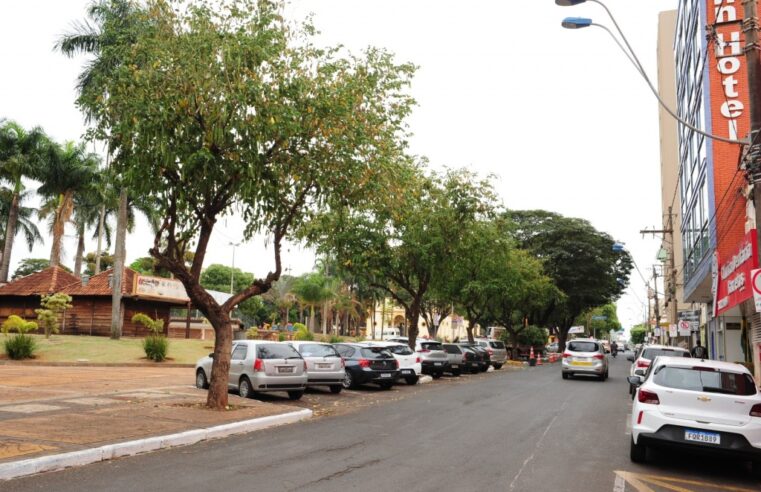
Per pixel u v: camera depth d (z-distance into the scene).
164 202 12.73
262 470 7.95
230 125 11.89
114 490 6.80
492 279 35.00
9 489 6.77
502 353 37.44
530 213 60.12
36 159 40.31
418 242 26.19
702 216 28.19
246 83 12.01
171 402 13.91
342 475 7.75
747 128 24.31
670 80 64.25
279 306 75.69
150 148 11.95
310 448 9.65
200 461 8.51
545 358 59.44
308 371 18.12
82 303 38.12
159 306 41.19
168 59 12.24
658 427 8.73
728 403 8.53
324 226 18.45
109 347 28.45
